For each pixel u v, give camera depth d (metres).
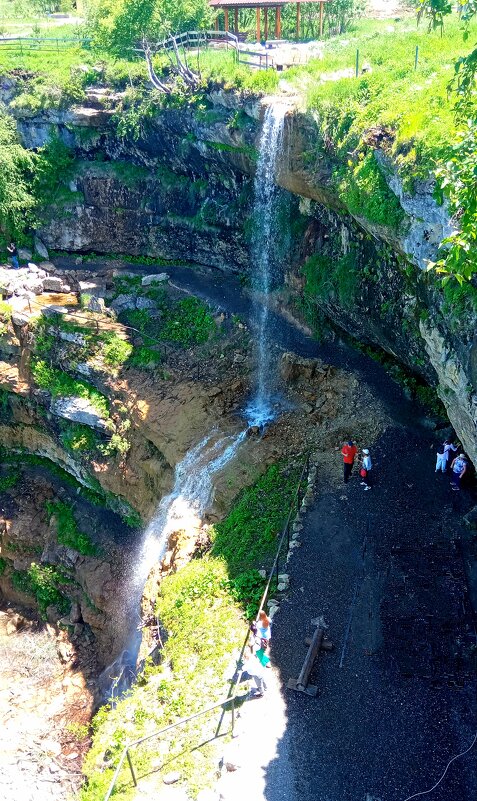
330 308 28.78
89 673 30.14
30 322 35.97
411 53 27.91
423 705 16.28
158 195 38.94
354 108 24.19
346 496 22.67
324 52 34.38
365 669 17.30
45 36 53.50
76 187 41.47
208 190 36.72
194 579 21.48
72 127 40.25
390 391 27.20
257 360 31.52
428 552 20.05
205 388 31.16
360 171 22.09
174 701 17.75
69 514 35.06
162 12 39.97
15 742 27.53
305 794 14.99
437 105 20.42
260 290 35.16
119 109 38.06
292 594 19.56
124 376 33.09
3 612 35.25
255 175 32.22
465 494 21.92
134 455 31.28
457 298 16.77
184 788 15.65
